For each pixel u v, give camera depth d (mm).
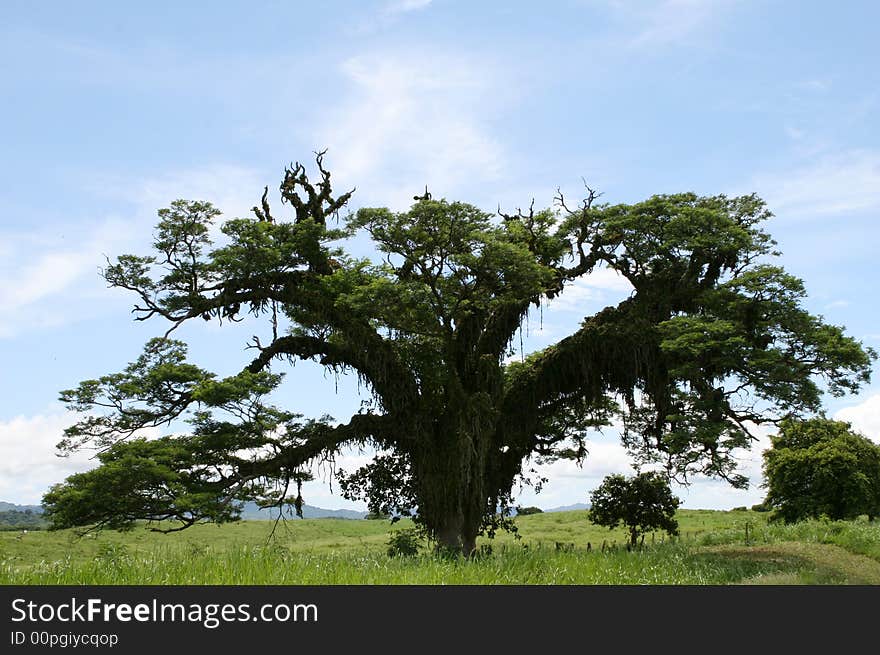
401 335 42219
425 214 38469
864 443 52469
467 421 39188
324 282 39781
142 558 18891
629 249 42969
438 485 40062
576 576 22250
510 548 30109
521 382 43000
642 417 44375
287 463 38781
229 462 38031
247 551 19906
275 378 37688
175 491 35375
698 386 37375
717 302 38969
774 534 40781
